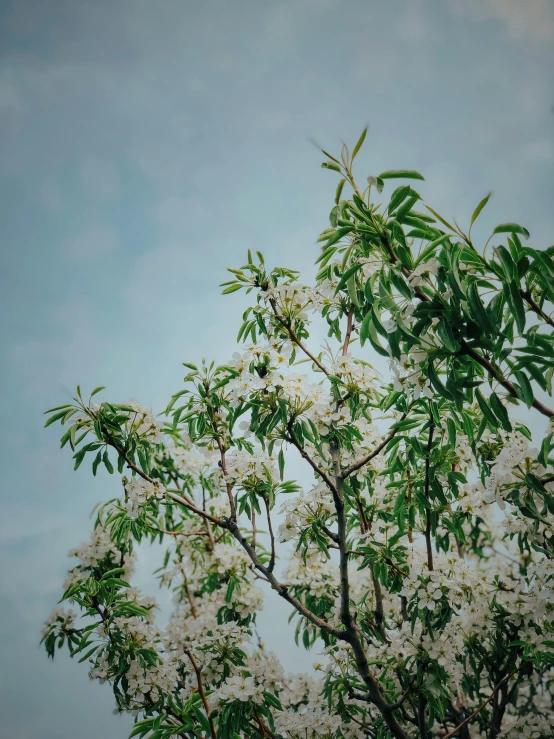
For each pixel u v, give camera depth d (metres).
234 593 4.10
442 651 2.95
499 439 3.07
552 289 2.09
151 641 3.62
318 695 3.62
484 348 2.28
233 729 3.21
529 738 3.37
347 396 3.09
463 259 2.32
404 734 3.05
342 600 3.04
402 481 3.19
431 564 3.09
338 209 2.45
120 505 4.00
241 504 3.47
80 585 3.52
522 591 3.24
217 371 3.29
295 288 3.19
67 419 3.30
